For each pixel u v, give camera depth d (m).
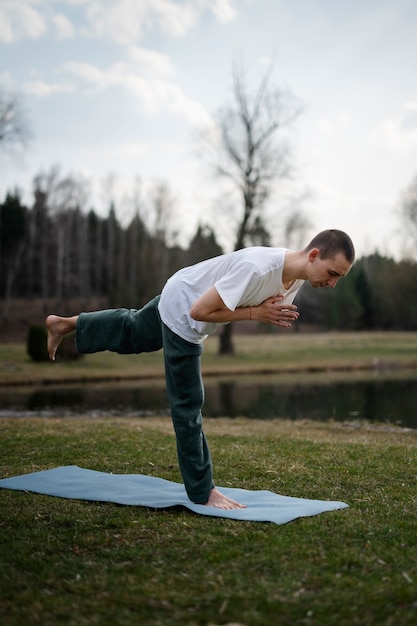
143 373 19.94
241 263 3.58
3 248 44.97
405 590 2.49
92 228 49.66
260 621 2.26
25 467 5.04
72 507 3.77
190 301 3.74
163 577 2.68
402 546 3.03
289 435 7.10
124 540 3.15
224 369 21.52
